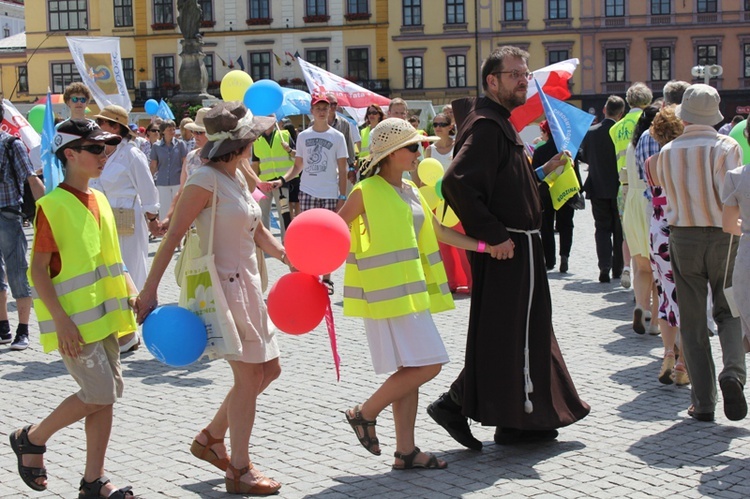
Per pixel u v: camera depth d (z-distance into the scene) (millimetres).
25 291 8617
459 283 11227
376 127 5102
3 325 8836
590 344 8312
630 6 57688
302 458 5410
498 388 5301
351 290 5137
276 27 59188
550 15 58062
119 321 4660
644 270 8547
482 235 5180
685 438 5645
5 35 72875
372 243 5008
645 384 6934
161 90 59625
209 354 4711
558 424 5367
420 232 5215
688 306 6012
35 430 4730
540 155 12336
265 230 5094
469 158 5199
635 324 8633
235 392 4855
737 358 5770
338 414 6273
